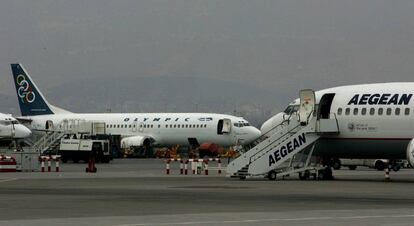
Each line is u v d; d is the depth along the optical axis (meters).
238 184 105.62
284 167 123.62
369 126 117.12
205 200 76.50
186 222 55.59
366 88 120.56
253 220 56.81
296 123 121.75
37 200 76.25
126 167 174.12
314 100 121.44
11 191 89.69
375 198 79.69
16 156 148.25
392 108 115.50
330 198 79.44
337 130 119.44
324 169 122.19
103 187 97.50
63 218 58.72
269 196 82.25
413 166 110.75
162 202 74.00
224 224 54.16
